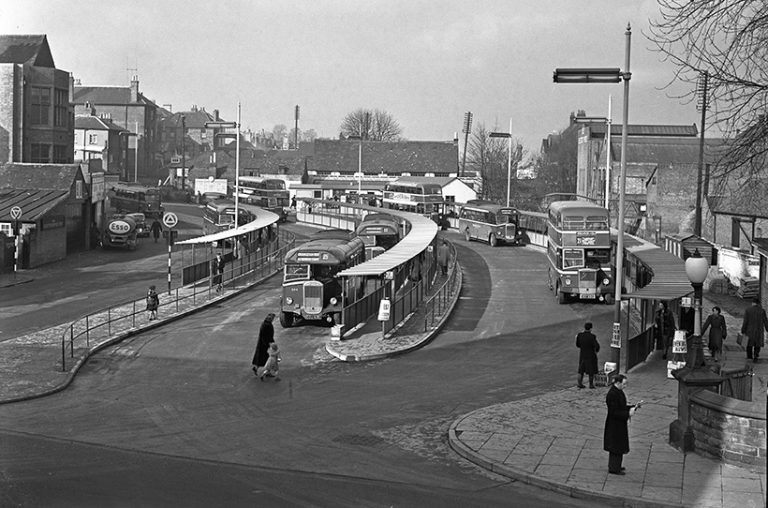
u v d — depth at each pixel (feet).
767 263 133.28
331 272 134.31
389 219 217.56
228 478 62.95
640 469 63.98
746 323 106.11
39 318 137.39
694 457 67.00
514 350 117.39
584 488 59.77
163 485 60.80
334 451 71.10
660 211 270.67
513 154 521.24
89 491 58.90
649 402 86.12
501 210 255.09
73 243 236.43
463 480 63.36
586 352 94.17
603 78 100.68
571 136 479.82
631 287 156.15
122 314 140.67
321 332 130.21
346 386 96.53
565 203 164.45
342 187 433.07
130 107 556.51
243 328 133.08
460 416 82.07
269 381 99.19
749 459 64.18
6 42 275.80
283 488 60.64
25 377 97.60
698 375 68.95
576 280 153.17
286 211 361.30
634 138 345.10
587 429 76.07
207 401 89.40
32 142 263.08
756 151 68.69
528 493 60.39
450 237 284.82
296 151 534.37
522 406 85.15
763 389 90.27
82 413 83.76
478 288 174.50
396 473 65.00
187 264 212.23
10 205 211.41
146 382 98.48
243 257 196.85
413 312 145.48
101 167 342.44
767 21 65.51
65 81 271.49
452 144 482.28
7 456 68.08
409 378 100.68
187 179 498.69
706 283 179.01
